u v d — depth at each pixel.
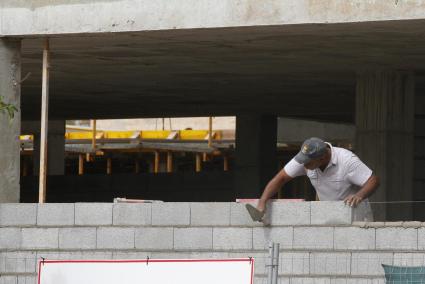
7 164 20.89
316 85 32.00
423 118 32.34
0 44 21.08
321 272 16.23
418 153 32.16
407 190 28.42
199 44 23.34
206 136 54.06
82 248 17.91
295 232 16.47
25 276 18.12
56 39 21.83
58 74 29.70
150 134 54.91
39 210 18.22
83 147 54.38
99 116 44.69
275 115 42.16
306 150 15.78
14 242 18.27
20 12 20.81
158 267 13.63
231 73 29.52
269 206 16.64
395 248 15.92
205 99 36.81
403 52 24.73
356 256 16.11
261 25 19.67
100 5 20.50
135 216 17.61
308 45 23.56
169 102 38.09
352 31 20.81
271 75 29.81
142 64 27.47
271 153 41.94
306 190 48.03
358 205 16.48
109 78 30.80
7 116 20.86
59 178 44.94
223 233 16.98
